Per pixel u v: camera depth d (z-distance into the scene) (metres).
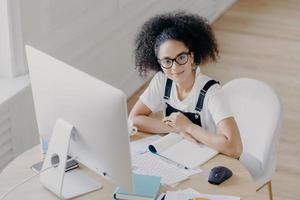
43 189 2.44
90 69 4.11
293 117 4.38
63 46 3.80
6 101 3.27
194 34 2.60
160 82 2.83
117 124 2.13
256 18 6.02
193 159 2.56
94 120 2.20
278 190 3.65
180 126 2.69
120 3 4.32
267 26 5.86
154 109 2.88
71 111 2.28
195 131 2.66
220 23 5.91
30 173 2.53
